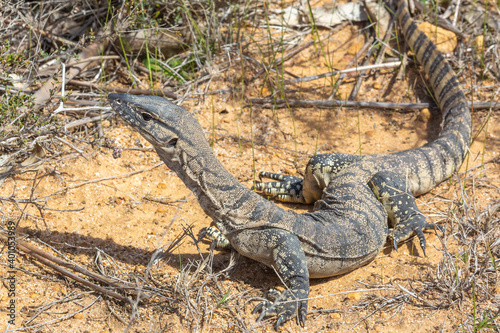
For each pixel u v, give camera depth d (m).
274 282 5.07
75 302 4.61
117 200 6.04
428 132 7.48
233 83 8.14
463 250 5.23
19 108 5.76
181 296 4.70
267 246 4.81
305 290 4.67
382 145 7.27
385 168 5.96
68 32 7.95
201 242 5.60
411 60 8.48
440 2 9.24
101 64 7.45
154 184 6.39
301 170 6.85
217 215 4.89
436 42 8.62
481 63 8.21
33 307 4.51
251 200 4.85
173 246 5.13
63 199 5.90
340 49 8.80
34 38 7.46
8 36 7.27
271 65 8.39
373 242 5.20
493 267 4.93
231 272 5.17
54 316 4.46
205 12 8.29
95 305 4.61
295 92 8.16
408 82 8.29
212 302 4.75
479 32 8.77
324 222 5.20
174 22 8.27
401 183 5.78
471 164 6.78
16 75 6.69
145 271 4.91
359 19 9.12
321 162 6.10
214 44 8.45
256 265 5.29
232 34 8.64
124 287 4.57
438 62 7.76
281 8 9.27
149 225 5.74
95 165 6.37
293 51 8.66
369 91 8.23
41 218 5.55
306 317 4.68
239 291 4.95
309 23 9.16
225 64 8.33
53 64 7.34
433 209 5.91
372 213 5.39
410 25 8.29
